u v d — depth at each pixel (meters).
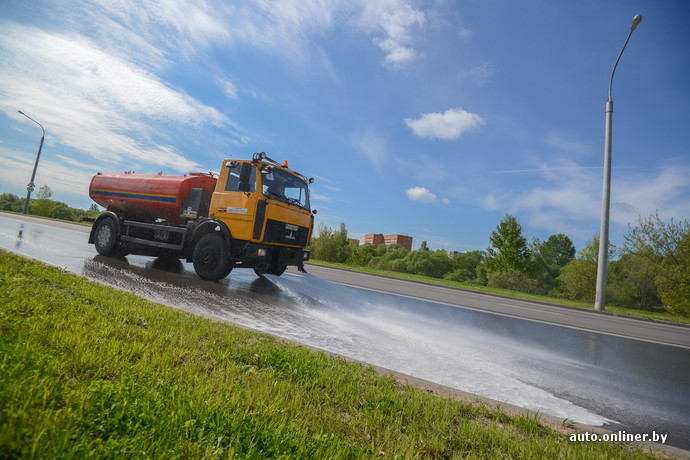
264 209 8.16
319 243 37.00
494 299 14.38
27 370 1.97
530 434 2.51
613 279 26.33
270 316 5.79
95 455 1.43
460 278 50.09
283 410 2.25
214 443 1.72
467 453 2.16
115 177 10.76
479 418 2.75
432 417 2.57
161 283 7.51
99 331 3.16
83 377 2.21
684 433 3.12
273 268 10.44
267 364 3.18
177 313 4.60
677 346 7.64
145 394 2.06
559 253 64.44
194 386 2.41
